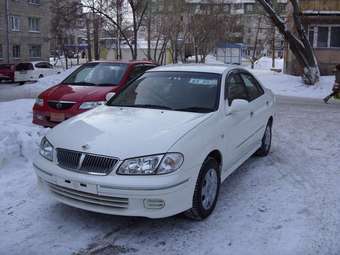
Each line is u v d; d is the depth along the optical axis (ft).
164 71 19.45
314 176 19.94
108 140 13.94
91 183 13.21
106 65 31.40
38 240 13.42
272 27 167.84
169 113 16.16
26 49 162.20
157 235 13.82
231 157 17.35
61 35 127.65
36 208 15.75
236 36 184.55
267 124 23.21
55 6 134.21
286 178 19.60
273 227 14.40
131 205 13.11
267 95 23.31
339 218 15.15
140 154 13.23
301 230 14.19
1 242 13.26
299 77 81.46
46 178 14.39
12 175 19.21
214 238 13.64
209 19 131.64
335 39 92.68
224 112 16.80
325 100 53.26
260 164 21.88
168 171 13.14
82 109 26.13
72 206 14.65
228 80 18.56
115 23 100.42
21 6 157.99
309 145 26.48
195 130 14.62
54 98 27.07
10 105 41.42
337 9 91.09
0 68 97.96
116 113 16.57
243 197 17.10
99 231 14.05
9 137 21.61
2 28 150.61
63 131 15.24
